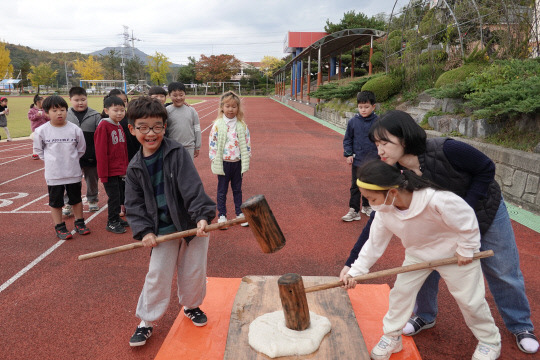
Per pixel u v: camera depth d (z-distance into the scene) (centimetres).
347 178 802
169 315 317
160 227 263
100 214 584
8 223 546
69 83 11638
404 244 229
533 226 494
